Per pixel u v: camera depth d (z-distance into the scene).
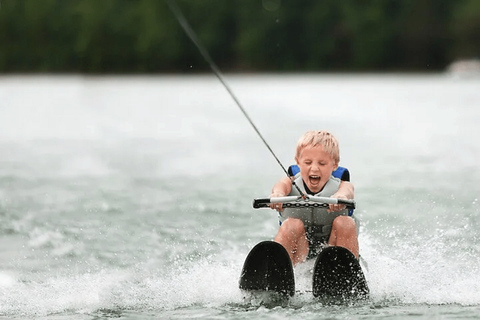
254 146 56.50
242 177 39.41
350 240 18.78
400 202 30.86
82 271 20.83
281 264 17.52
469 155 48.16
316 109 101.62
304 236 19.08
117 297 18.20
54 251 23.20
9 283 19.56
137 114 97.62
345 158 47.50
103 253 22.89
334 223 18.92
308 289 18.50
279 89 167.00
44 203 31.22
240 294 18.08
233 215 28.84
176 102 124.00
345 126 74.94
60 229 26.33
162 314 16.77
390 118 85.12
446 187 34.50
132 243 24.19
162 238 24.98
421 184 35.66
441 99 124.38
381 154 49.66
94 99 134.88
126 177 39.31
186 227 26.69
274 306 17.27
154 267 21.16
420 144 56.28
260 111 99.19
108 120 87.31
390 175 39.06
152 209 30.05
